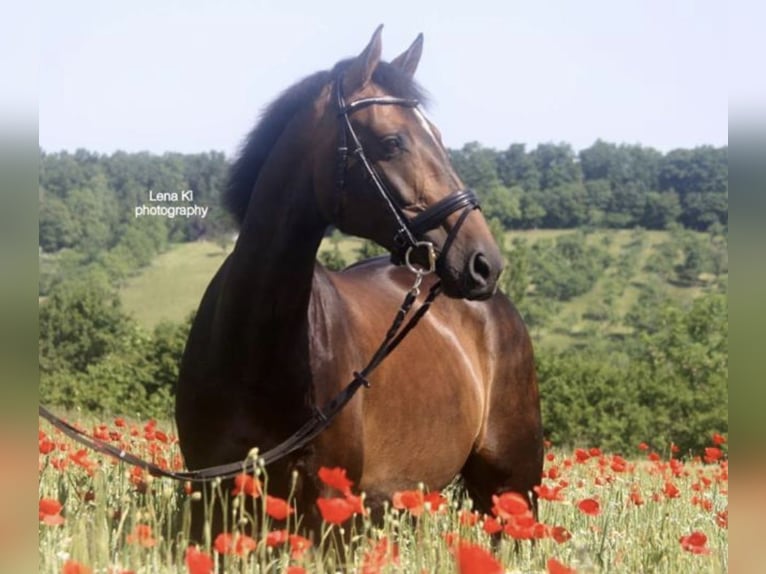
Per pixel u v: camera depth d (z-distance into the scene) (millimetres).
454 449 5301
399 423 4809
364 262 5793
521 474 5918
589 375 25641
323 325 4406
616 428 24828
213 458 4305
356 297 4953
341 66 4492
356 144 4191
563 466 10359
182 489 4945
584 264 108625
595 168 127312
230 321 4188
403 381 4855
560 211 124125
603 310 100375
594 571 3873
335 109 4285
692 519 6871
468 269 3992
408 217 4117
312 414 4219
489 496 5895
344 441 4285
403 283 5457
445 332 5426
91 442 4039
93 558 3639
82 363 31031
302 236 4219
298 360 4188
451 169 4211
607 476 8047
